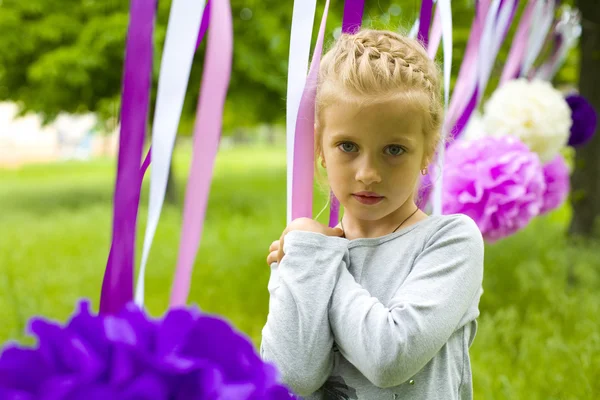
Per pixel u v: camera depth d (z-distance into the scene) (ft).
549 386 7.41
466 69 7.72
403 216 3.79
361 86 3.36
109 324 2.10
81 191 34.32
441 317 3.26
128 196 3.53
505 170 6.99
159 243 17.29
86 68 24.17
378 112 3.33
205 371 1.98
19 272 14.47
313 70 4.10
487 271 12.75
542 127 8.15
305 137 4.10
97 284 13.80
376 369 3.18
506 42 14.07
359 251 3.68
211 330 2.14
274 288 3.66
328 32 17.35
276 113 27.81
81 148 72.02
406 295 3.33
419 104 3.42
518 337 9.08
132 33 3.59
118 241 3.50
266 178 41.14
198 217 3.85
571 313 9.61
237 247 17.06
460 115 7.64
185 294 3.86
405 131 3.38
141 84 3.59
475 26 7.63
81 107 29.27
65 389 1.89
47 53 24.86
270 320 3.50
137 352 1.99
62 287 13.52
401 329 3.17
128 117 3.56
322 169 4.63
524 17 9.75
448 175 7.11
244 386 2.01
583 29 13.76
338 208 4.59
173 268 14.90
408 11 15.74
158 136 3.72
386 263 3.61
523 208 7.06
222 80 3.87
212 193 31.83
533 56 9.88
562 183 8.95
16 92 28.40
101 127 29.94
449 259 3.47
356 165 3.43
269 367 2.19
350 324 3.30
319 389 3.60
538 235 15.20
